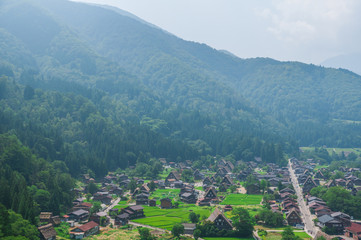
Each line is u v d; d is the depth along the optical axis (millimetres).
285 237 151625
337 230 171375
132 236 154500
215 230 162875
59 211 181000
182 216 191250
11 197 157125
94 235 156250
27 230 133125
